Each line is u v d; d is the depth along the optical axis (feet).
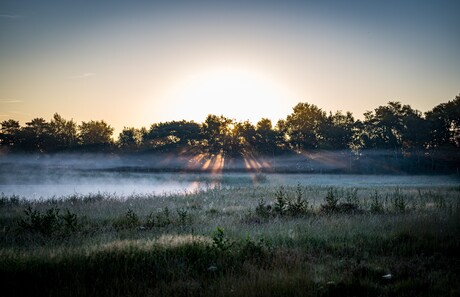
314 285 28.12
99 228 48.03
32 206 69.62
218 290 27.37
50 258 32.35
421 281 28.45
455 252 35.88
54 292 27.89
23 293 27.99
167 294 27.32
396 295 26.89
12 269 30.30
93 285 28.91
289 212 57.21
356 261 33.53
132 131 371.15
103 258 32.55
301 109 337.93
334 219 49.39
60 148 361.51
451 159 287.48
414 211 53.93
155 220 53.93
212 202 69.10
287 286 27.61
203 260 33.53
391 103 316.19
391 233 41.01
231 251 35.37
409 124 303.68
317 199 75.87
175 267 32.04
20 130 379.96
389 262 33.27
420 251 36.50
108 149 335.88
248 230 44.78
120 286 28.66
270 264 33.30
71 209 64.54
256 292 26.71
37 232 45.57
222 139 340.39
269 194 91.35
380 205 58.95
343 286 27.76
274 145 336.49
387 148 311.68
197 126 347.97
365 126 327.88
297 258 34.04
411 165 281.33
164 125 355.36
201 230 45.29
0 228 48.98
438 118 300.40
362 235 41.39
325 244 38.93
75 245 37.83
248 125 341.82
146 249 34.83
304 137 333.01
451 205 56.70
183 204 71.51
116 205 69.10
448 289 27.04
